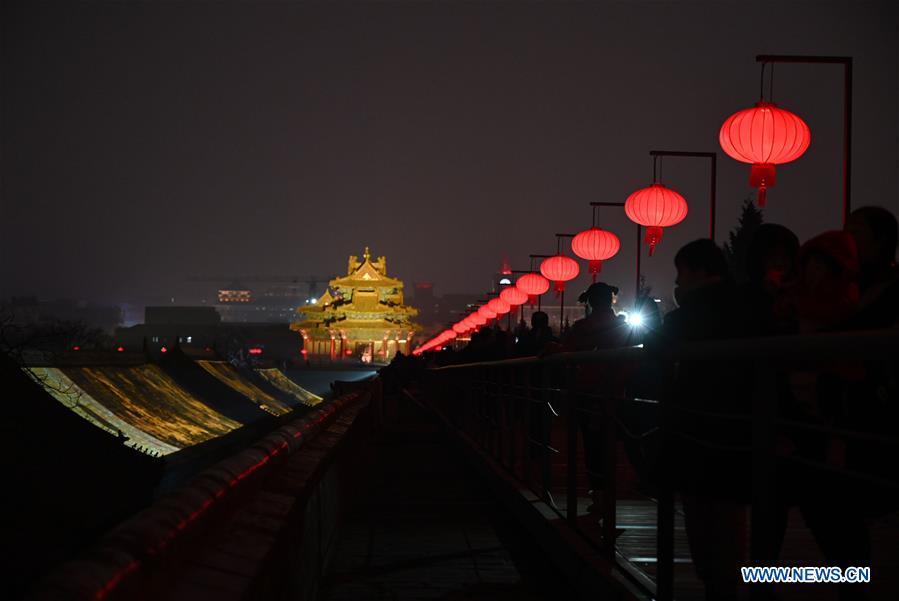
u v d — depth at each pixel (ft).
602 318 25.91
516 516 28.48
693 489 13.33
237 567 7.05
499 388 36.04
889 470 10.33
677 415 13.97
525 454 29.14
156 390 99.35
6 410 44.96
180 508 6.50
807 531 20.15
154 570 5.35
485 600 19.74
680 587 16.60
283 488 12.06
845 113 42.34
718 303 13.67
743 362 12.81
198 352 146.10
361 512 31.50
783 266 14.32
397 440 61.16
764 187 38.65
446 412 65.77
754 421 10.73
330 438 21.12
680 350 13.00
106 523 36.63
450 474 42.88
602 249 72.79
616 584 16.28
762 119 38.17
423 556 24.22
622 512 24.54
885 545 15.74
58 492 36.91
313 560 17.62
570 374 21.95
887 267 12.84
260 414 111.45
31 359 83.46
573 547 20.01
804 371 10.85
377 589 20.66
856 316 11.26
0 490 34.30
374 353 484.33
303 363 429.79
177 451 79.25
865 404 10.54
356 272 487.61
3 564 25.67
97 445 45.80
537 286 118.11
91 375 91.15
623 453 33.30
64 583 4.10
